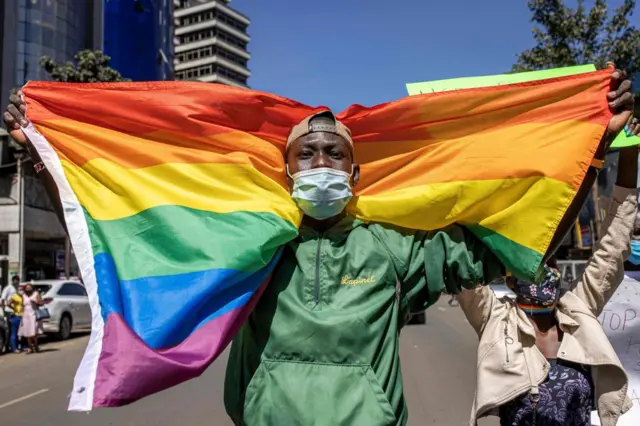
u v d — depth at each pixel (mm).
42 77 37938
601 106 2463
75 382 1882
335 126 2279
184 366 1921
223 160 2363
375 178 2594
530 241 2340
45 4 38375
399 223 2314
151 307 2070
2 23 37031
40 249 25797
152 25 50125
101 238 2270
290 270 2189
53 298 13922
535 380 2785
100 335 1998
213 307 2086
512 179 2395
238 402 2139
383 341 2104
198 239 2170
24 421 6008
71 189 2377
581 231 18016
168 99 2475
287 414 1971
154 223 2258
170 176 2355
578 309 2893
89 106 2482
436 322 15359
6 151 23375
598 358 2785
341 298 2117
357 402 1968
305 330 2051
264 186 2312
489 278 2436
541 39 12477
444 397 6559
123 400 1857
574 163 2396
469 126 2568
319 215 2215
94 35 43062
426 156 2506
